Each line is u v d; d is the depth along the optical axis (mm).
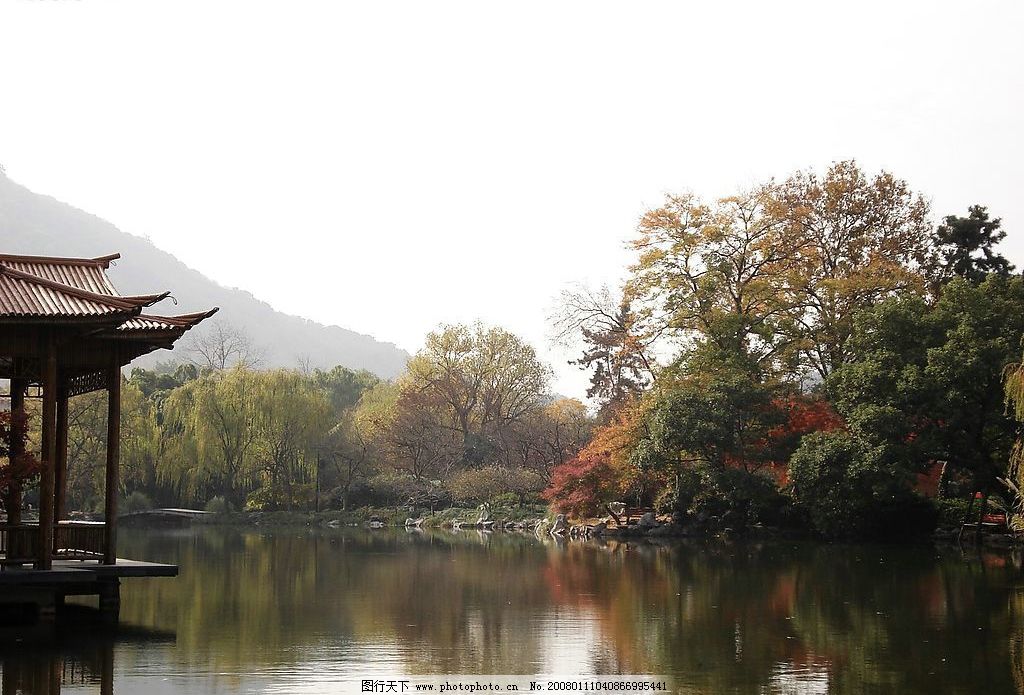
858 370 44531
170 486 81438
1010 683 15898
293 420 79688
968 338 42656
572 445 70125
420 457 78125
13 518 22969
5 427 22219
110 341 23188
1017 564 34688
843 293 52312
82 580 21172
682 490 51562
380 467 79250
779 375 53562
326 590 27812
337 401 124375
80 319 20734
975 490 43781
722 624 21672
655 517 53031
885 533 45844
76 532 23359
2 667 16547
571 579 30656
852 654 18203
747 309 53688
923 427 43812
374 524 68875
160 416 86438
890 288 52156
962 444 43094
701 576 31453
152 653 17891
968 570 32719
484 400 83938
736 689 15570
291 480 80625
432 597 26234
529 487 67438
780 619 22344
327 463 80438
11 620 21484
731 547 43719
